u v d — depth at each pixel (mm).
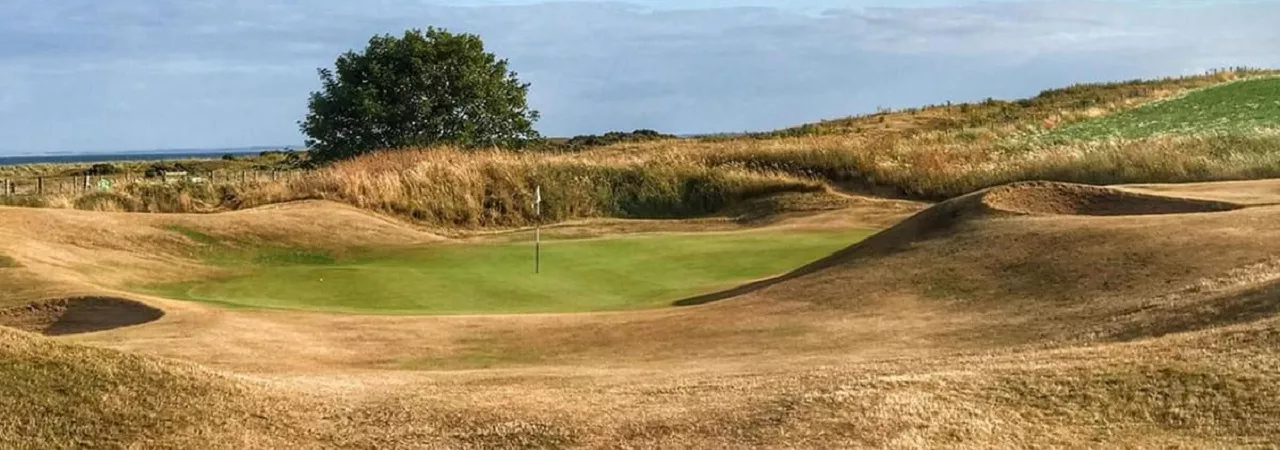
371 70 40875
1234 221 11375
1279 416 5941
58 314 11734
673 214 28094
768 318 10672
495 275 15359
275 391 7012
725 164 30984
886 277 11625
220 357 9445
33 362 6516
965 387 6672
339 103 40781
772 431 6082
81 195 27125
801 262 16094
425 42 41500
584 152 38906
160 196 27328
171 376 6789
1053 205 13914
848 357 8656
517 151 38188
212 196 28156
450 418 6578
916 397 6480
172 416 6320
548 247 18031
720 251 17109
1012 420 6164
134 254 17656
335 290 14062
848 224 22703
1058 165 27344
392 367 9211
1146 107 47594
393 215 25594
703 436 6125
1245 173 24250
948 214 13781
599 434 6242
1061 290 10203
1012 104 59500
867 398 6465
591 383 7621
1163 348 7199
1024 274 10891
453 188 26734
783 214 25828
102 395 6355
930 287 11094
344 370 8977
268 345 10078
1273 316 7613
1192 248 10570
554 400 6957
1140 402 6305
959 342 9000
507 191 27297
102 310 11859
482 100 41781
